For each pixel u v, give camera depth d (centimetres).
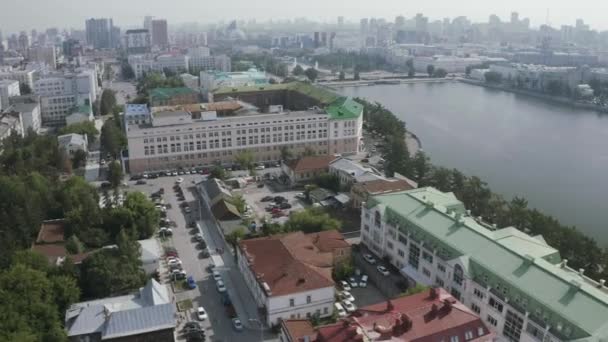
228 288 16788
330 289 15038
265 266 15850
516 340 13088
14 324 12412
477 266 14400
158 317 13500
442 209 17800
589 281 14088
